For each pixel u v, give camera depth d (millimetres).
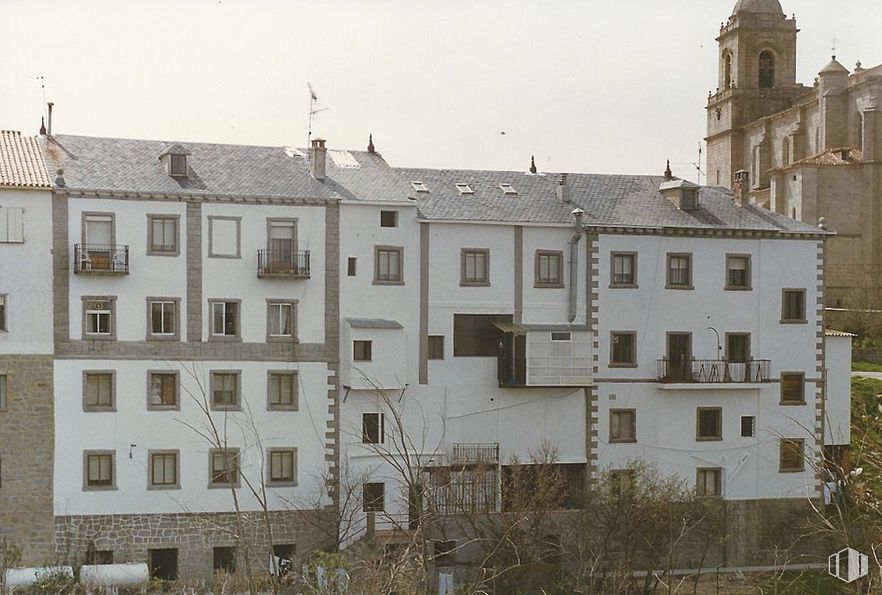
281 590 44219
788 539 61844
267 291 57250
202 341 56344
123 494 54844
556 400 60375
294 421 57156
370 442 53469
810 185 106250
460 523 56000
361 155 63469
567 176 65875
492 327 60062
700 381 61688
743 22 132500
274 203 57375
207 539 55469
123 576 51625
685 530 53812
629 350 61562
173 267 56094
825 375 64375
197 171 58312
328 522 56312
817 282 64062
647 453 61281
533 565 54312
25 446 54000
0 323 54000
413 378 58781
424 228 59344
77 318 54812
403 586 34406
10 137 58156
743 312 62969
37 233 54438
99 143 59125
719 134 134750
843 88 113188
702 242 62531
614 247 61406
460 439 59156
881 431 36969
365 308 58438
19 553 50094
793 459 63031
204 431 55906
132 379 55312
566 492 58344
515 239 60469
